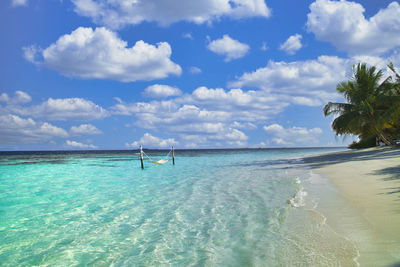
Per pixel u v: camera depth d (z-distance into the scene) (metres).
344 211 6.82
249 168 24.19
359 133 33.34
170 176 20.52
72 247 6.07
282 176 16.06
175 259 5.10
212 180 16.69
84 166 33.97
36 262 5.32
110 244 6.16
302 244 5.08
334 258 4.30
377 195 7.99
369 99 26.94
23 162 43.59
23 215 9.16
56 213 9.37
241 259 4.81
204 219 7.71
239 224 6.93
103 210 9.63
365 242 4.72
